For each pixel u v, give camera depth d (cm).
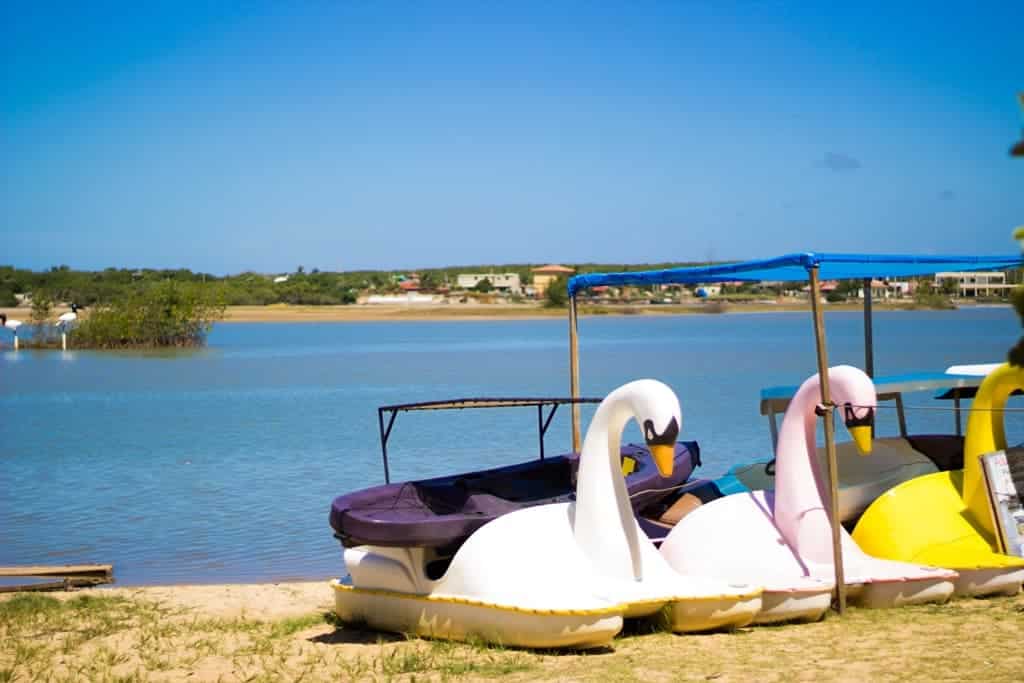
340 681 843
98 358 6656
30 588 1368
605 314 18375
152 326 7750
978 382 1187
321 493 2056
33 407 3778
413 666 855
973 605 970
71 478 2269
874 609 968
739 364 5538
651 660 832
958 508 1045
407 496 1051
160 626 1116
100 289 14200
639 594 901
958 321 12794
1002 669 757
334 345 8500
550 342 8862
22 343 7919
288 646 988
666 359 6081
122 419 3397
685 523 1030
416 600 977
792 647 852
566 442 2725
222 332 11712
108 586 1384
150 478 2256
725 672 789
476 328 12950
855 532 1067
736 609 908
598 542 924
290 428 3109
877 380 1176
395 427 3083
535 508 966
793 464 1001
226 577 1435
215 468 2381
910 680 743
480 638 923
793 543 986
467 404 1100
